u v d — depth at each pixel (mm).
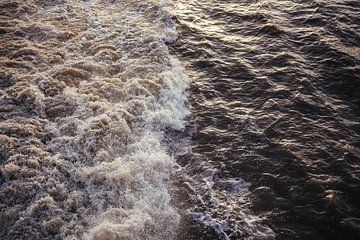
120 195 8617
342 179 8992
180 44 13375
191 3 15383
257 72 12125
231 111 10977
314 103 10977
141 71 11938
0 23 13383
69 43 12805
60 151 9383
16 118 10055
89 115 10305
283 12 14500
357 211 8375
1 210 8039
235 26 14094
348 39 13039
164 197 8789
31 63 11766
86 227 7930
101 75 11664
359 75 11695
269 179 9133
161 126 10523
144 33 13516
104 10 14766
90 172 8867
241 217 8422
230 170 9453
